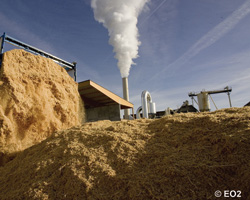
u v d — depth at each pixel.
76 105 11.51
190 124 3.92
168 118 4.70
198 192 2.22
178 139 3.44
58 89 9.97
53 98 9.45
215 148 2.83
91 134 4.58
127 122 5.27
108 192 2.56
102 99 19.61
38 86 8.56
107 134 4.23
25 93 7.69
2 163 5.71
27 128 7.25
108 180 2.73
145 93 29.56
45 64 9.86
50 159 3.75
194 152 2.93
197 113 4.90
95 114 19.38
